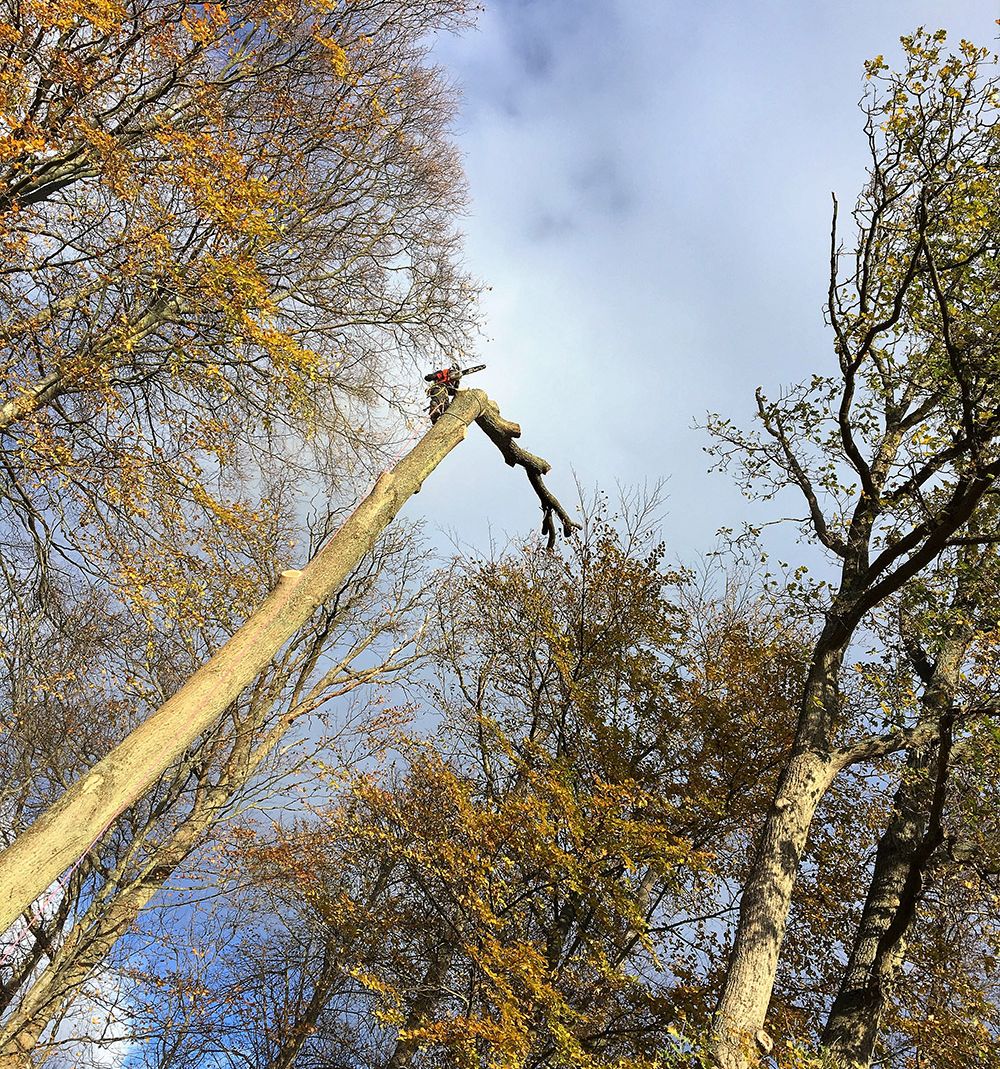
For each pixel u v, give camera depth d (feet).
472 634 49.34
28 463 31.14
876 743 32.32
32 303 32.04
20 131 28.71
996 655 33.42
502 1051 28.09
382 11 46.06
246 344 35.83
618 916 34.55
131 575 32.60
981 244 30.40
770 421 36.24
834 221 32.55
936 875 36.40
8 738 36.81
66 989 33.63
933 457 30.91
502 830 34.12
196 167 32.17
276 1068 42.73
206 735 40.86
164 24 31.99
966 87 29.19
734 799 39.22
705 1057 24.54
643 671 43.21
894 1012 34.37
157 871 37.17
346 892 44.62
